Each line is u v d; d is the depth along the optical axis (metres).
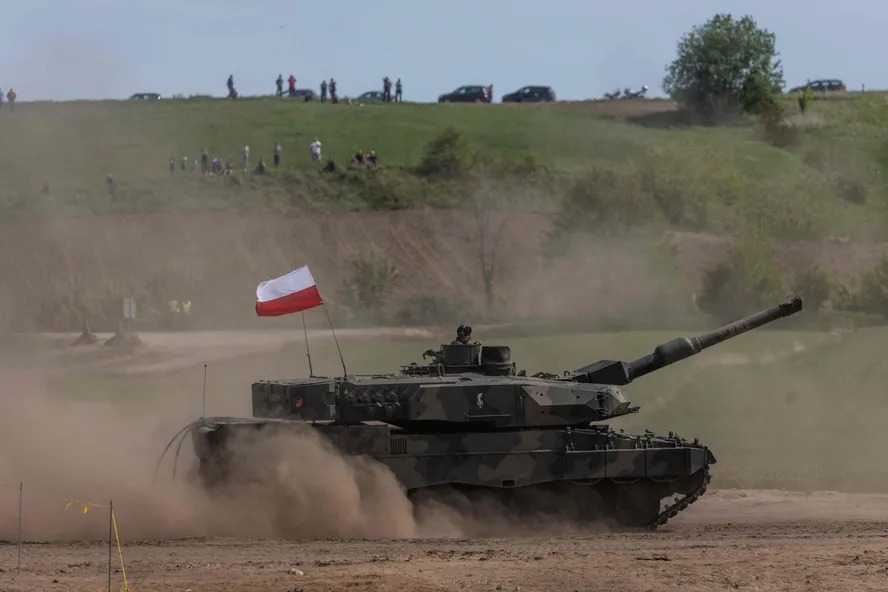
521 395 94.38
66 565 68.88
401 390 93.00
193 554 74.81
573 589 60.78
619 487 96.31
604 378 103.06
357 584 61.44
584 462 94.19
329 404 92.25
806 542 79.25
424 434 92.69
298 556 73.44
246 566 67.88
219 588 60.41
